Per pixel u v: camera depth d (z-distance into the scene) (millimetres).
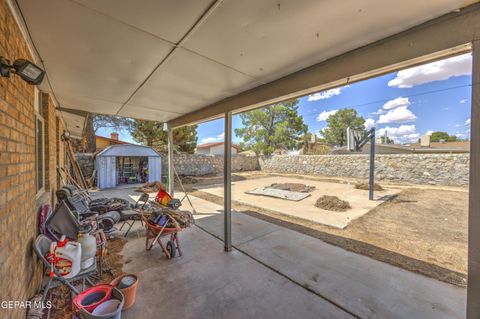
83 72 2410
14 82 1548
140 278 2443
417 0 1242
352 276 2539
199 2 1297
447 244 3498
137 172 10891
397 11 1345
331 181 10891
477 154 1228
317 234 3922
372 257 3025
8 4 1319
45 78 2592
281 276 2525
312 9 1343
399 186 9125
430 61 1588
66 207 2244
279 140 18016
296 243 3492
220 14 1406
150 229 3104
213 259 2918
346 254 3109
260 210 5676
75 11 1388
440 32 1392
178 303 2047
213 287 2301
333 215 5164
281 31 1589
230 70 2318
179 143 14047
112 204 4227
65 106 4070
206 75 2445
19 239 1563
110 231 3467
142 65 2217
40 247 1874
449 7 1296
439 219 4863
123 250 3156
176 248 3191
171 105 3906
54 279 1848
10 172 1414
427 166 9398
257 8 1341
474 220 1241
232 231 4035
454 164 8828
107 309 1708
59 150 5102
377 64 1713
